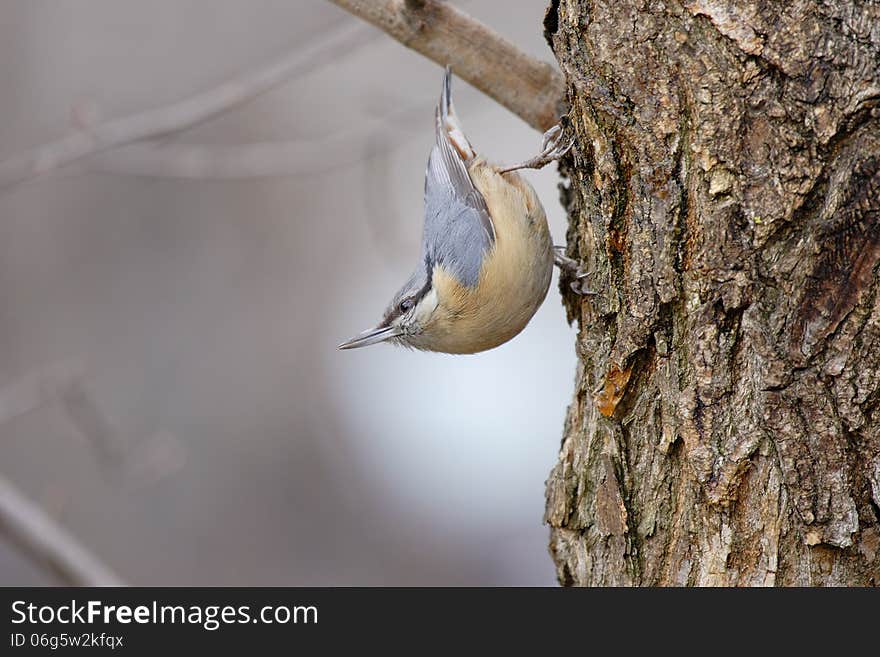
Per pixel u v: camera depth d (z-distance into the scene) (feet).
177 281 58.44
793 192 19.33
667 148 20.62
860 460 19.33
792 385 19.53
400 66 57.82
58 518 35.14
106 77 58.54
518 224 28.89
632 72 20.76
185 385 57.11
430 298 30.58
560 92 26.84
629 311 21.83
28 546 32.50
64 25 58.65
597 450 23.04
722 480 20.42
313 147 42.50
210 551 54.34
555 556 24.57
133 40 59.16
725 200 19.92
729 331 20.29
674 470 21.53
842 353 19.13
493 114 55.93
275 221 59.98
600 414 22.72
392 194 51.44
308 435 56.75
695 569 21.15
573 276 25.20
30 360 56.08
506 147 55.26
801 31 19.01
